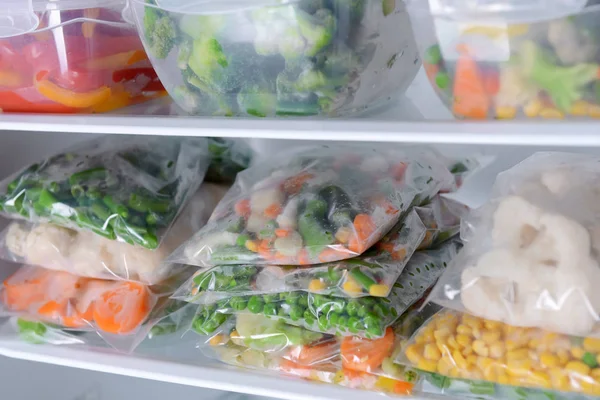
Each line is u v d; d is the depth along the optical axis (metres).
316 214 0.94
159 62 0.87
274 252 0.92
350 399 0.88
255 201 0.99
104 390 1.41
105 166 1.10
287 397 0.90
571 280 0.78
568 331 0.78
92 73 0.92
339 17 0.77
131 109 0.98
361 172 1.03
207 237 0.99
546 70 0.69
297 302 0.93
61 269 1.10
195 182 1.14
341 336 0.93
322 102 0.80
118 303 1.04
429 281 0.98
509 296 0.82
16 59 0.90
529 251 0.83
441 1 0.71
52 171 1.11
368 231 0.91
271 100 0.81
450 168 1.16
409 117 0.88
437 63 0.75
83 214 1.04
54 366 1.33
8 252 1.13
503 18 0.68
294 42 0.76
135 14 0.87
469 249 0.90
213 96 0.84
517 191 0.88
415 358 0.87
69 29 0.89
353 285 0.89
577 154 0.95
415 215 1.00
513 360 0.81
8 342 1.08
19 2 0.87
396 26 0.84
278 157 1.14
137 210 1.04
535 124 0.70
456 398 0.86
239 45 0.78
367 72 0.82
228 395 1.37
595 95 0.69
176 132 0.82
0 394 1.23
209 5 0.77
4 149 1.32
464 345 0.84
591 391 0.77
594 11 0.66
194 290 0.99
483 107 0.74
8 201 1.09
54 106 0.93
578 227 0.80
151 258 1.04
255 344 0.96
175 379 0.96
